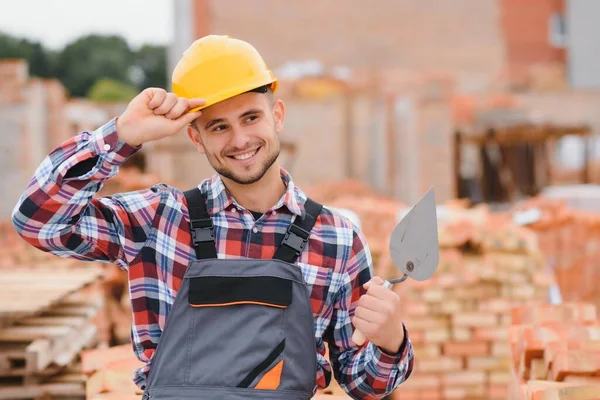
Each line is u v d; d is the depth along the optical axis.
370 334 2.06
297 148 19.53
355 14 29.38
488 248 5.62
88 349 4.25
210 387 2.00
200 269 2.06
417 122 16.98
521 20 31.98
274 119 2.18
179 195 2.20
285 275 2.05
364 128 19.62
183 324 2.04
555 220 7.92
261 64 2.18
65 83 61.12
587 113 22.19
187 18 28.81
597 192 12.20
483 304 5.31
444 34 30.02
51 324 3.90
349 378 2.24
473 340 5.30
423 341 5.31
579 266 7.83
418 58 29.88
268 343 2.01
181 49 29.83
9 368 3.53
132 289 2.14
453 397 5.29
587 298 7.77
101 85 48.91
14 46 60.72
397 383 2.19
